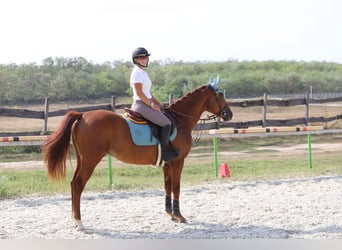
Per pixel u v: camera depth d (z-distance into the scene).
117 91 48.50
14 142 12.45
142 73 7.87
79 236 7.41
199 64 66.94
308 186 11.79
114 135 7.66
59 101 43.59
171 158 8.02
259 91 54.38
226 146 19.98
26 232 7.62
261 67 68.69
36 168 14.96
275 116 29.55
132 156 7.86
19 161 16.34
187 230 7.78
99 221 8.38
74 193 7.66
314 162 15.92
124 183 12.13
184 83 47.72
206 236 7.40
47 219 8.53
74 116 7.66
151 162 8.06
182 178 12.96
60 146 7.47
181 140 8.27
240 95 52.56
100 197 10.60
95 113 7.71
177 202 8.32
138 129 7.80
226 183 12.27
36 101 42.75
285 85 56.28
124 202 10.06
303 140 21.69
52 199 10.35
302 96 43.78
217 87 8.92
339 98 20.70
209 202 9.96
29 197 10.57
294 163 15.62
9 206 9.66
